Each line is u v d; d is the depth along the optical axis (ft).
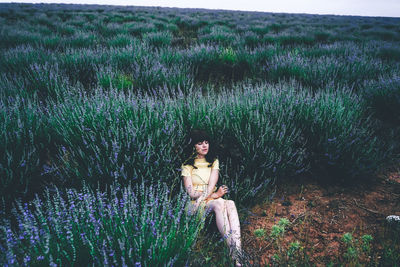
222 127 10.23
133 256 5.15
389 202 8.36
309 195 8.96
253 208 8.49
